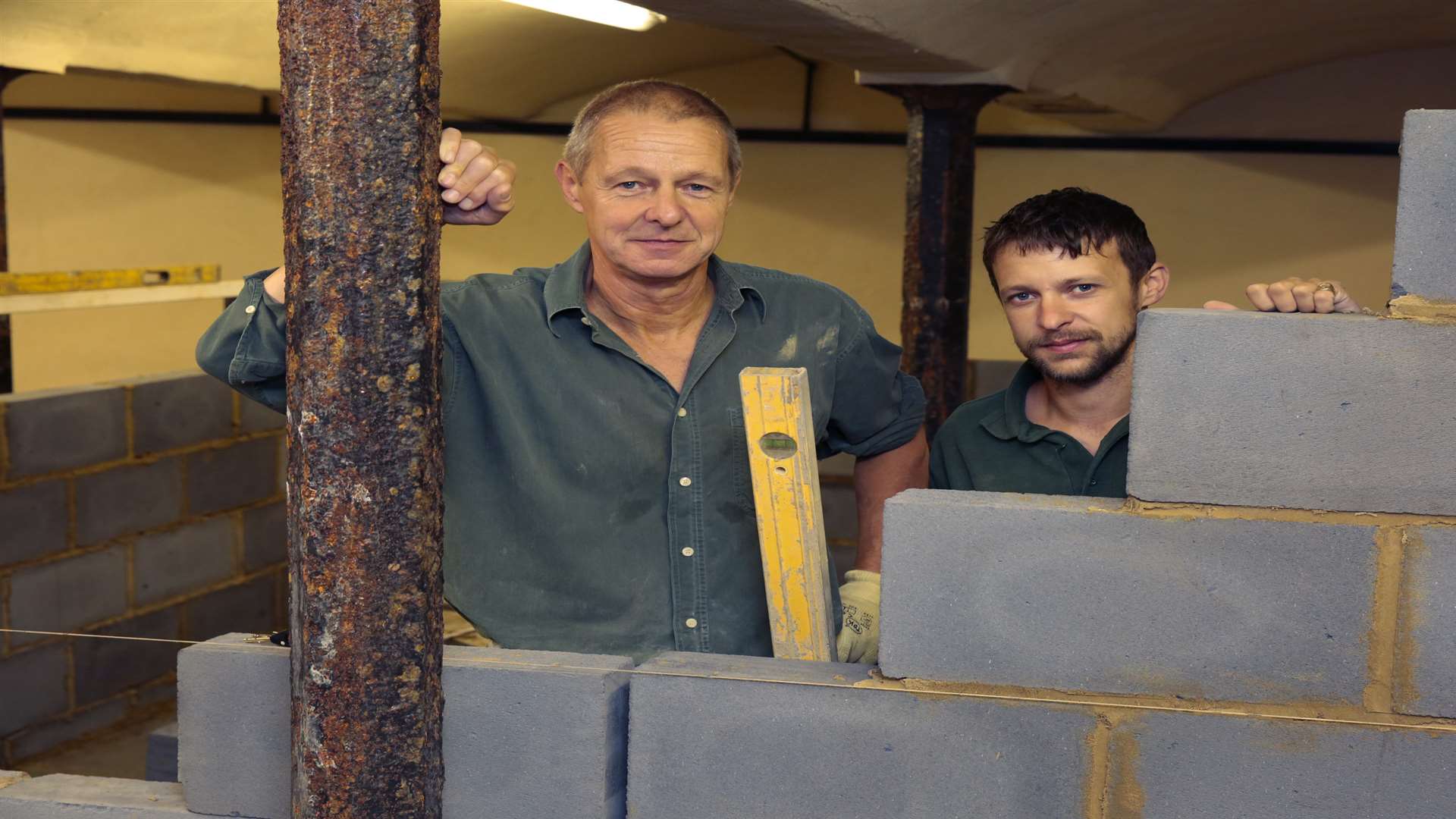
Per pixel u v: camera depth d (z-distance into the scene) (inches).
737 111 303.9
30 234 339.9
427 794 52.3
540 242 317.1
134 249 336.5
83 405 159.6
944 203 162.7
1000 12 138.5
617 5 176.9
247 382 60.3
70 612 159.5
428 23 47.8
